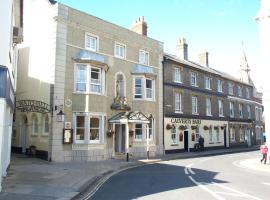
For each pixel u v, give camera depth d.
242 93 46.12
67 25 21.44
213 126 37.19
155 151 27.45
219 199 9.48
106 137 23.09
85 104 21.44
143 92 26.38
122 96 24.69
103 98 22.56
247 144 45.34
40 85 21.75
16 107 22.58
